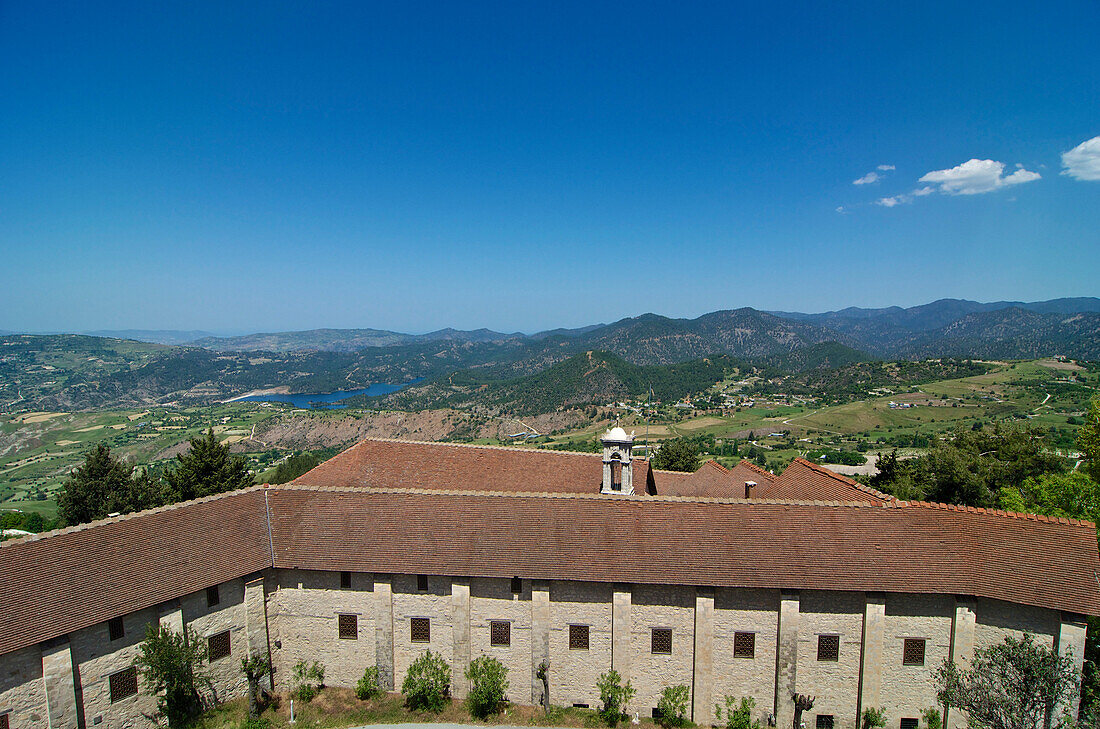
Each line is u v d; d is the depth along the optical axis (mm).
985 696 25922
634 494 43938
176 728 31891
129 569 30266
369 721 33469
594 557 33094
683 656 33438
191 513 34281
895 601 31516
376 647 35312
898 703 31891
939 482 64062
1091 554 29203
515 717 33750
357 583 35344
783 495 42219
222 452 66375
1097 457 48812
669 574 32156
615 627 33250
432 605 35031
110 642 29422
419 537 34750
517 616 34344
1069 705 27859
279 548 35312
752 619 32656
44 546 28766
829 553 31828
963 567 30672
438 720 33531
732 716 32812
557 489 45031
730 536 33000
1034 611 29422
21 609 26516
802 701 31781
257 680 34594
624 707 33812
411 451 47469
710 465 52312
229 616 33906
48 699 27188
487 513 35344
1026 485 52906
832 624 32094
